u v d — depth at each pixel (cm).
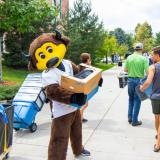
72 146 538
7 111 530
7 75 1848
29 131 732
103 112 959
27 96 723
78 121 524
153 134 734
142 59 780
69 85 440
